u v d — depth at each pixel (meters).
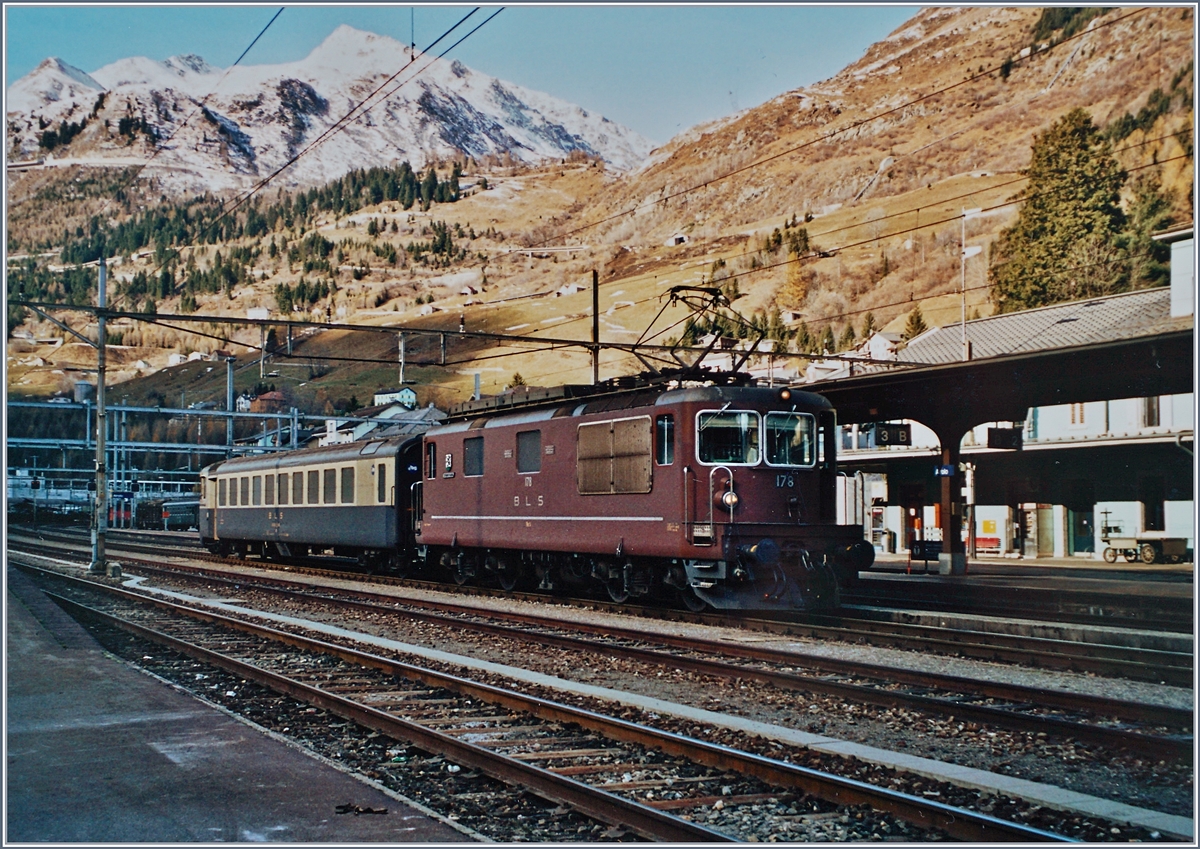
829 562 18.45
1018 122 198.88
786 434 18.56
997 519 43.16
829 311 141.50
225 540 40.81
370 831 6.99
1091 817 7.15
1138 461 38.03
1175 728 9.91
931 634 16.06
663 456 18.59
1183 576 30.03
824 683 11.69
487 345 159.75
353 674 13.76
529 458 22.34
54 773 8.43
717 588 18.16
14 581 28.17
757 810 7.47
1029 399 26.88
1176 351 21.27
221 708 11.07
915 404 28.67
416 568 30.45
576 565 21.75
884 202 191.00
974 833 6.69
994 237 134.12
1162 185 72.88
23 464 103.50
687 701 11.59
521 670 13.48
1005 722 9.96
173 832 6.95
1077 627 16.27
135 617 20.80
